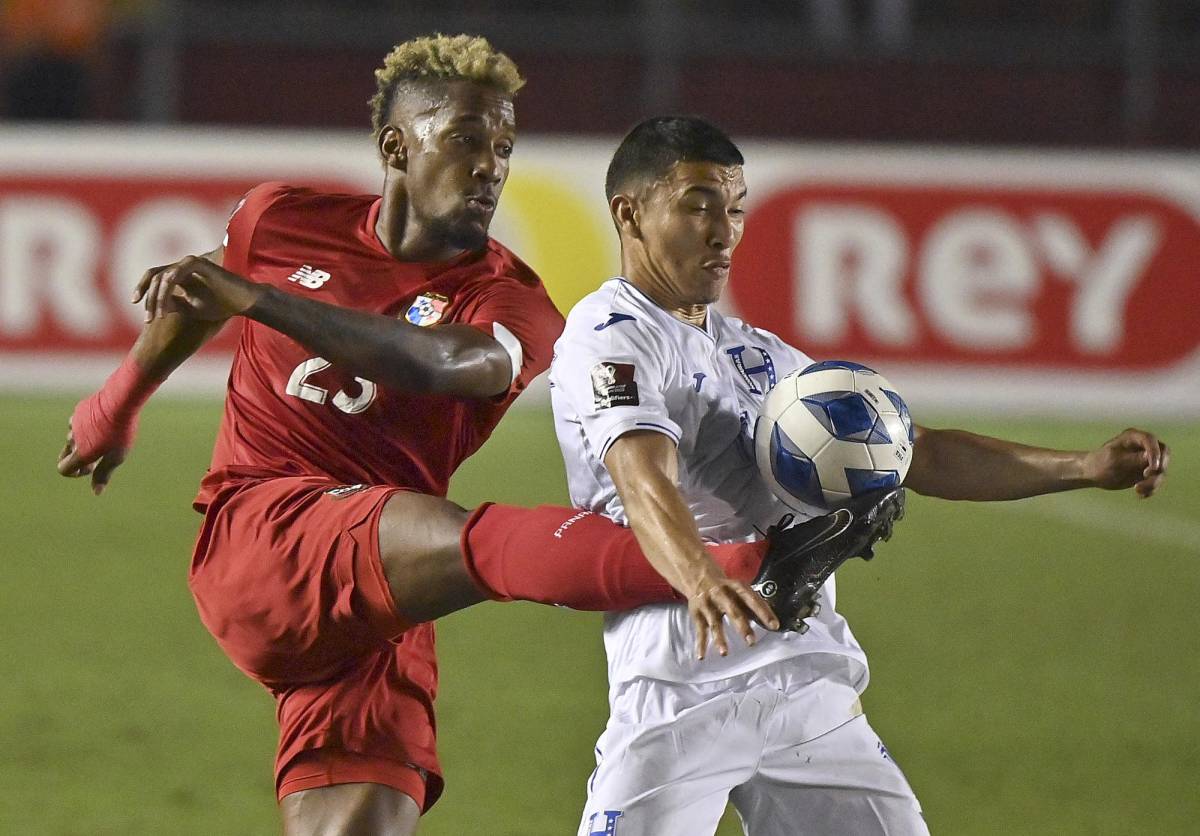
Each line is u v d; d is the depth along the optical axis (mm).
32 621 25812
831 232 45531
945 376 45781
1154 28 56625
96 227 44156
